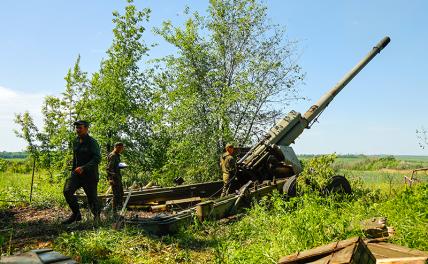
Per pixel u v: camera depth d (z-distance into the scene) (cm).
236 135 1602
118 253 588
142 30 1552
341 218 605
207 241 668
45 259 320
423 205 641
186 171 1536
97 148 818
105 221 764
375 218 625
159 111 1561
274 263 488
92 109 1495
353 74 1288
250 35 1683
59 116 1452
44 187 1345
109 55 1537
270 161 1036
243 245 620
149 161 1579
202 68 1644
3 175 1580
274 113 1658
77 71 1476
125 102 1483
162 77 1627
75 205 785
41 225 776
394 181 1348
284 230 579
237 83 1557
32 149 1405
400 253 431
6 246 602
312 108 1187
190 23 1647
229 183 999
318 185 891
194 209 773
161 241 650
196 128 1538
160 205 988
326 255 388
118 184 889
